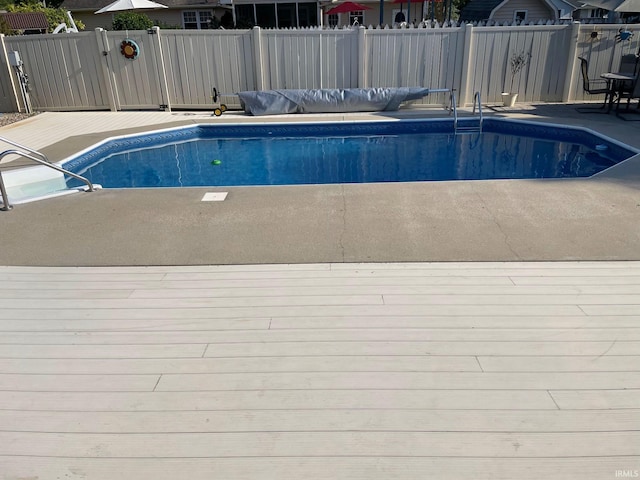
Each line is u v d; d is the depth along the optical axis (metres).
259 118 9.91
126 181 6.96
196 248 3.77
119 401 2.16
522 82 10.56
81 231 4.16
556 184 5.12
